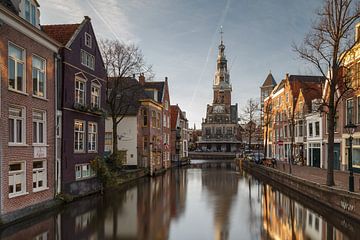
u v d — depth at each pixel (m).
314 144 36.31
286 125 47.16
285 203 19.30
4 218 13.30
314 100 35.31
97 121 24.09
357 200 13.80
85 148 22.28
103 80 25.38
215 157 89.88
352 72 23.92
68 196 18.86
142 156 37.94
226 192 24.14
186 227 13.66
